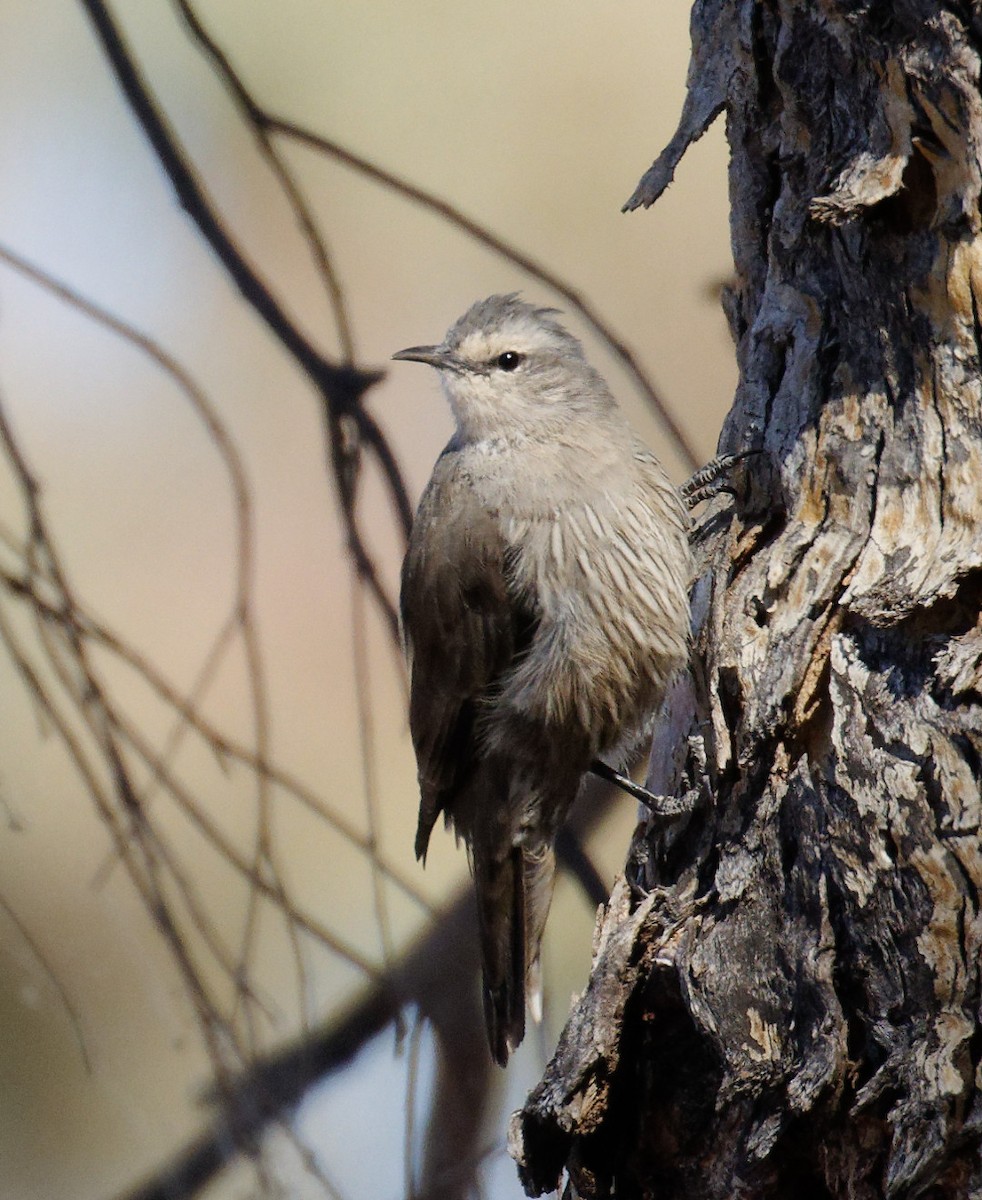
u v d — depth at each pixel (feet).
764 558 25.57
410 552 34.53
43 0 44.32
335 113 44.55
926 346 23.85
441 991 30.78
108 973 36.50
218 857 37.96
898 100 23.25
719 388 43.42
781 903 22.72
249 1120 27.86
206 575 44.70
